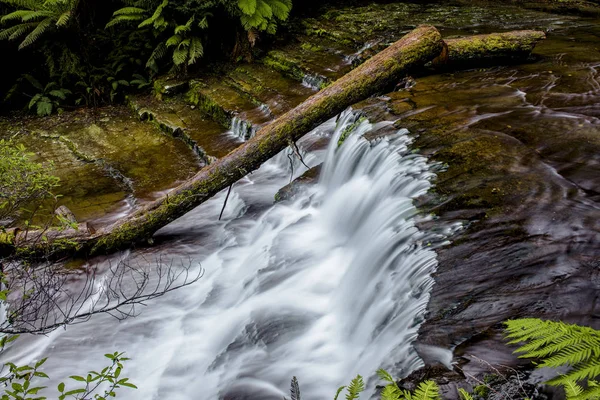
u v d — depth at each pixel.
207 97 9.17
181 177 7.61
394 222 4.27
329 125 7.43
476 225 3.82
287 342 4.09
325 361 3.84
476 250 3.58
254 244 5.72
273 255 5.12
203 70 10.28
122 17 9.77
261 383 3.79
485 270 3.38
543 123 5.23
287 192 6.12
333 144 6.32
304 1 11.92
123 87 10.38
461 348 2.81
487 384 2.46
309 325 4.20
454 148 4.90
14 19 10.11
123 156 8.23
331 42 9.98
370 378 3.01
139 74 10.39
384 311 3.65
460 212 4.00
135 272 5.48
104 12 10.95
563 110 5.52
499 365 2.62
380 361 3.15
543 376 2.47
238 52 10.18
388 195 4.73
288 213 5.84
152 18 9.57
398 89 7.05
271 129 5.71
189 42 9.93
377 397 2.71
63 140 8.86
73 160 8.23
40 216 6.61
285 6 10.06
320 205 5.70
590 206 3.84
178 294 5.13
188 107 9.53
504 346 2.75
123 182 7.56
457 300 3.19
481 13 10.78
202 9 9.88
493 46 7.04
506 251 3.51
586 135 4.89
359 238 4.77
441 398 2.50
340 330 4.07
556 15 10.40
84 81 10.22
